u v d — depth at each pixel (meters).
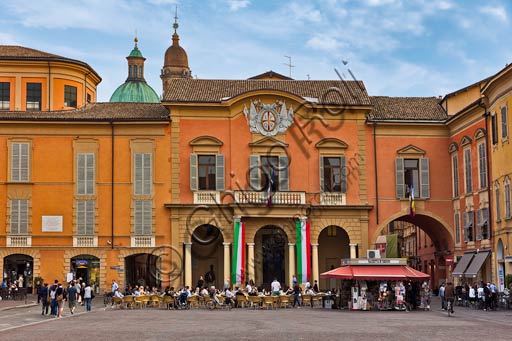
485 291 45.06
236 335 29.02
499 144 48.94
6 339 28.14
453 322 35.84
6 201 57.12
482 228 52.66
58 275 56.84
